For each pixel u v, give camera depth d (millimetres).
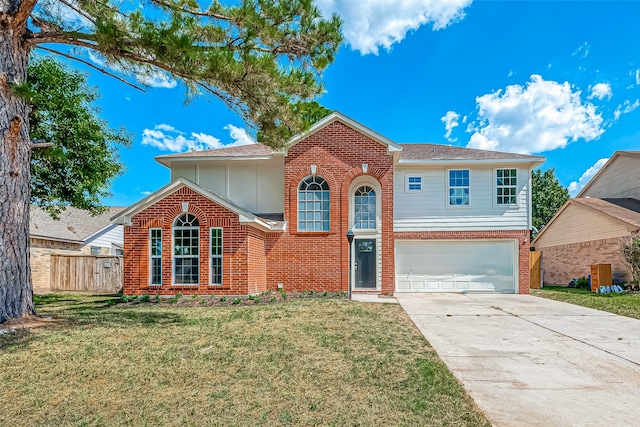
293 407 3725
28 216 7234
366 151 13836
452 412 3623
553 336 6965
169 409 3689
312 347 5730
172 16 7215
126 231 11984
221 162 15094
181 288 11727
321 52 8453
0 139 6625
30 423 3430
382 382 4375
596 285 14953
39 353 5309
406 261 15289
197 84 8211
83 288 17750
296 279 13523
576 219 18969
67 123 12023
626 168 20453
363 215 14602
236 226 11805
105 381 4387
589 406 3799
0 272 6707
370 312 8797
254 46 7727
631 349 6055
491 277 15070
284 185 14109
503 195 15125
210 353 5418
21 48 7059
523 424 3396
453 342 6438
